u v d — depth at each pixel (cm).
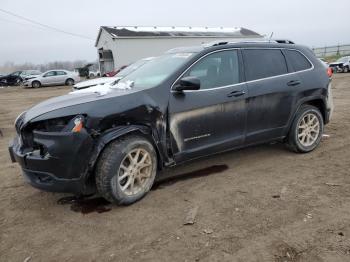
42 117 373
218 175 471
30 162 372
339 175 453
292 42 550
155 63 493
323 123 566
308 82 530
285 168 488
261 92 481
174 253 302
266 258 288
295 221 342
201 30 3988
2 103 1762
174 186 441
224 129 456
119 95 391
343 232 319
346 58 2909
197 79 404
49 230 352
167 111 409
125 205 391
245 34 3969
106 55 3528
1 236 346
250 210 368
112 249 314
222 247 306
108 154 369
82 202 410
